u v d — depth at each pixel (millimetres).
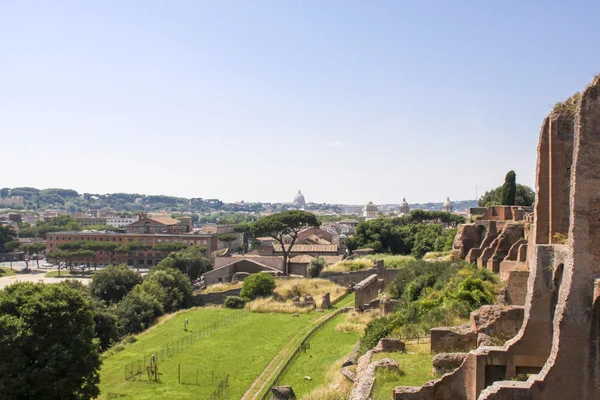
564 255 27938
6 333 42000
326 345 62750
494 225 67375
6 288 47781
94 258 174875
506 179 88500
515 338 30719
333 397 40375
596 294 25094
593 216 25922
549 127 34031
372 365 35812
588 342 25391
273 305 89000
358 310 76500
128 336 75812
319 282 102938
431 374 34969
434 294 55688
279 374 51875
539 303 30250
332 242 179625
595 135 26219
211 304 99375
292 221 120500
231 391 50500
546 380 25766
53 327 44281
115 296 96125
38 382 41594
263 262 123125
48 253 187250
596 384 25203
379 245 141875
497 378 30766
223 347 66625
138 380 55188
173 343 70062
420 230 138875
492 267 59375
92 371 46688
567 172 33406
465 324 40750
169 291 96688
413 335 44375
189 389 52125
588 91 26328
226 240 190750
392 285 75250
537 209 34188
